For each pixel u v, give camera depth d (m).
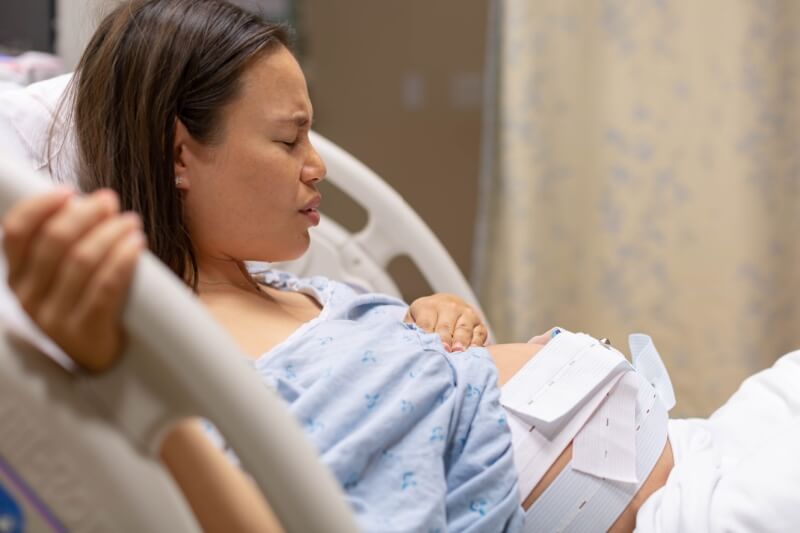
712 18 2.39
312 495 0.58
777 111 2.39
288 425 0.58
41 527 0.58
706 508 0.91
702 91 2.41
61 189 0.56
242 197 1.03
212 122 1.02
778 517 0.88
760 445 1.03
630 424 1.03
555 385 1.03
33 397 0.56
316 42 3.07
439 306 1.28
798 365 1.16
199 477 0.65
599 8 2.45
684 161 2.44
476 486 0.89
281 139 1.04
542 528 0.96
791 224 2.43
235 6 1.07
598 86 2.47
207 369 0.56
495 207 2.58
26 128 1.21
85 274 0.54
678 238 2.46
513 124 2.44
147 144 1.02
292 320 1.07
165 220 1.02
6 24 1.66
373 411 0.87
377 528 0.79
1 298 0.75
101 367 0.57
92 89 1.06
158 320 0.55
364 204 1.60
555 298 2.51
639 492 1.01
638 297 2.49
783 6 2.37
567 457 0.98
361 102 3.08
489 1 2.96
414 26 3.02
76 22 1.61
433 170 3.08
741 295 2.42
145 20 1.04
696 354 2.47
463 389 0.95
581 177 2.50
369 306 1.22
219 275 1.10
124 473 0.56
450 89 3.03
